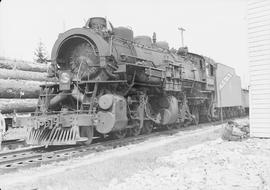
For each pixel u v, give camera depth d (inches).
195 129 674.8
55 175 271.7
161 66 592.4
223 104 950.4
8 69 642.8
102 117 420.2
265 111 458.6
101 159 345.4
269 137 453.7
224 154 338.0
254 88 470.6
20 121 426.6
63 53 497.4
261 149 366.6
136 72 502.9
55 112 442.3
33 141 414.6
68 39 480.4
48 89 474.0
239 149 369.4
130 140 472.4
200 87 808.9
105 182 249.3
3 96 574.2
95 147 409.4
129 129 522.0
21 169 304.3
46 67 743.1
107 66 455.2
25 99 614.9
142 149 404.2
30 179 267.0
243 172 260.7
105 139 505.0
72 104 470.6
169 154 364.8
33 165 318.7
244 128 500.1
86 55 474.6
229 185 225.9
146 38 646.5
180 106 683.4
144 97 537.0
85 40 474.6
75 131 395.2
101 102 422.9
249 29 477.4
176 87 637.9
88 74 458.3
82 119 401.4
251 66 474.3
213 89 882.8
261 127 461.7
